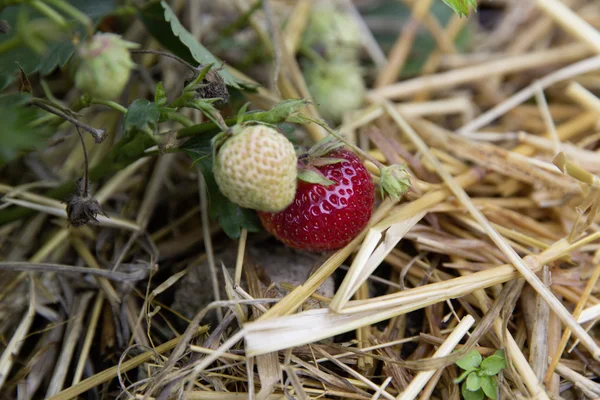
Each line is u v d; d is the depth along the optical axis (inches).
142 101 10.9
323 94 15.3
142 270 12.6
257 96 14.7
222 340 11.8
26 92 11.4
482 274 11.8
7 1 10.8
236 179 10.6
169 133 11.1
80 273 12.9
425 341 11.9
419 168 13.6
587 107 14.9
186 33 12.4
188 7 15.6
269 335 10.9
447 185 12.9
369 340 11.9
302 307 11.8
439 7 16.8
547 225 13.4
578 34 15.6
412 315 12.5
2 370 11.9
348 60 16.1
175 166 14.4
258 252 12.9
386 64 16.3
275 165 10.6
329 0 16.5
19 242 13.3
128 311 12.6
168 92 15.0
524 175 13.5
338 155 11.8
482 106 16.0
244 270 12.5
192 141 12.0
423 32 16.6
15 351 12.1
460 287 11.7
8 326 12.5
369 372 11.8
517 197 13.6
